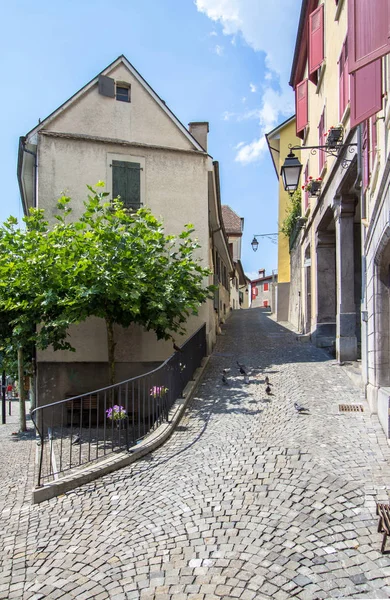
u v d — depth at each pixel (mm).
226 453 6012
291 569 3457
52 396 11375
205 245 12641
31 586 3506
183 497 4852
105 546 4031
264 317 29531
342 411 7418
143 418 7531
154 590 3332
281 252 25984
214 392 9281
